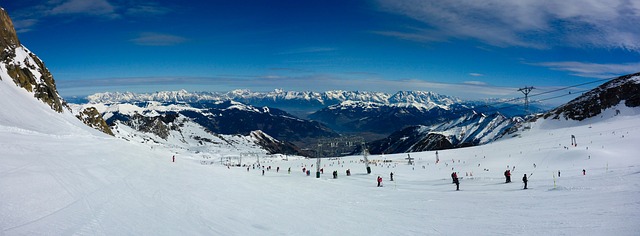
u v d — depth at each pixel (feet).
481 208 83.25
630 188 85.76
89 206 45.83
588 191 91.25
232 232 51.16
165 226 45.42
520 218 65.41
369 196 124.06
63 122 252.42
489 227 59.88
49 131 169.99
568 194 90.68
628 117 602.44
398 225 67.15
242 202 86.12
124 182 73.92
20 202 39.34
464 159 370.73
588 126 522.47
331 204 100.68
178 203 65.87
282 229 59.72
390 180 210.59
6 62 310.04
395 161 416.67
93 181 64.64
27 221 34.19
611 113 647.97
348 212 84.99
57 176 58.29
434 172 281.74
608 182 104.58
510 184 138.51
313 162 482.69
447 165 333.21
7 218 33.58
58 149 96.53
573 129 514.68
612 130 422.41
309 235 56.90
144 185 77.46
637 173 116.78
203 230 48.39
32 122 189.06
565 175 170.91
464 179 185.47
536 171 227.40
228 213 67.41
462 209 84.38
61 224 35.47
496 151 390.83
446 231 59.88
